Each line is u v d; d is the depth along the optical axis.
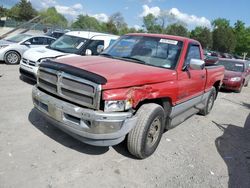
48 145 4.32
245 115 8.42
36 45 12.30
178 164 4.37
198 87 5.88
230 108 9.16
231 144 5.63
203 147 5.23
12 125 4.89
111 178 3.69
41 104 4.19
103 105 3.55
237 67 13.71
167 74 4.50
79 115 3.61
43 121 5.20
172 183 3.80
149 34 5.53
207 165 4.50
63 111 3.76
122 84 3.65
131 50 5.19
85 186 3.44
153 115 4.09
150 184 3.70
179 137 5.55
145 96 3.99
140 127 3.98
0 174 3.44
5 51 11.43
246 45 90.12
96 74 3.63
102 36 9.53
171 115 4.91
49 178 3.50
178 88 4.78
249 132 6.65
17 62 11.80
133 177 3.79
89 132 3.58
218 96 11.26
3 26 43.25
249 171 4.52
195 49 5.63
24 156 3.92
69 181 3.49
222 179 4.12
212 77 6.80
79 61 4.24
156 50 5.09
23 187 3.26
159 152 4.67
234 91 12.99
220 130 6.46
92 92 3.53
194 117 7.22
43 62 4.29
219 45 87.94
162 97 4.41
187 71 5.13
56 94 3.94
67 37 9.50
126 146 4.32
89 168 3.84
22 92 7.11
